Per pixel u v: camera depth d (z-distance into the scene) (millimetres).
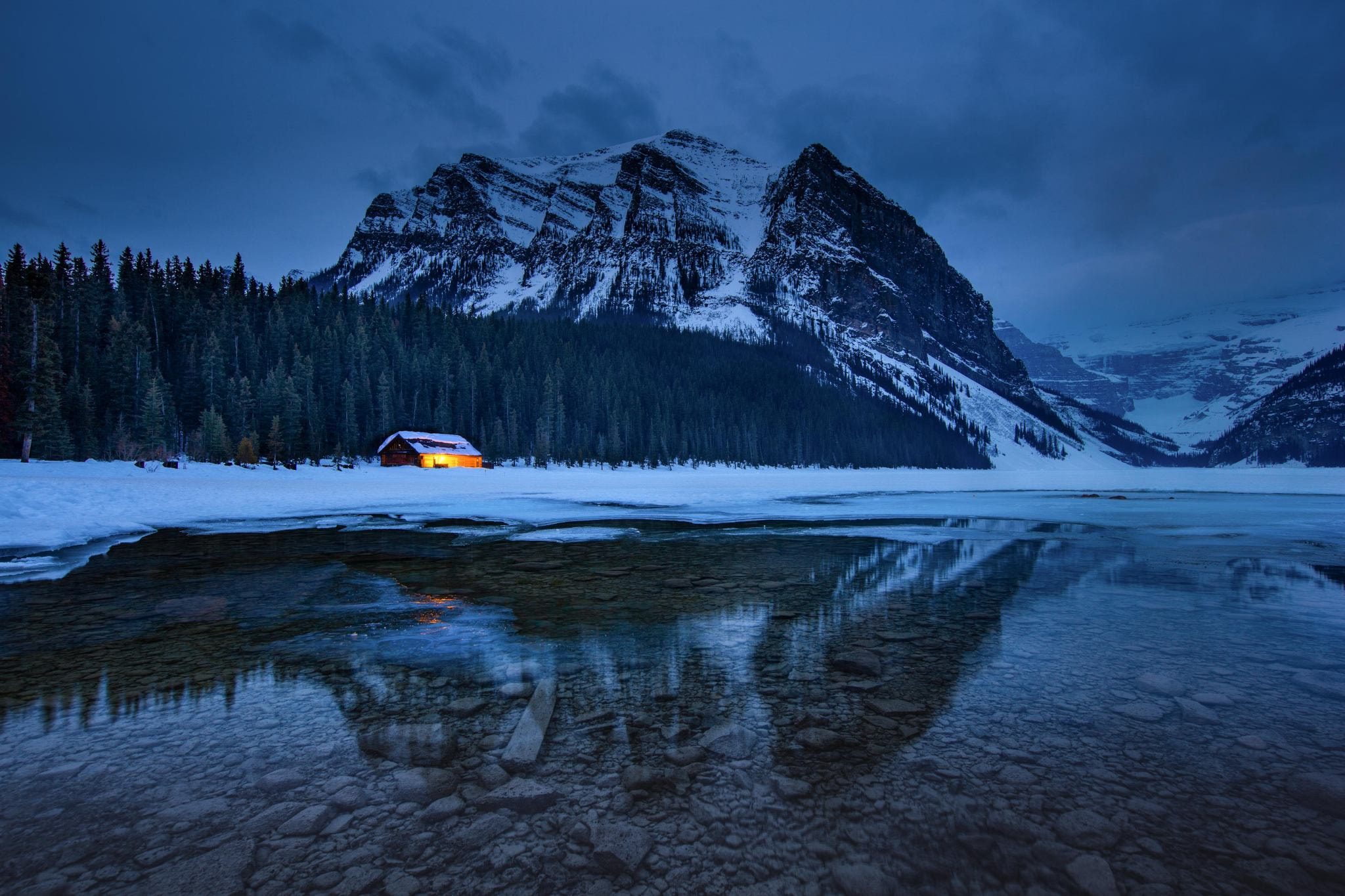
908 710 5543
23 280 54594
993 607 9859
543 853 3436
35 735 5020
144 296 81062
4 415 45906
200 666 6840
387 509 27828
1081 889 3066
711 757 4609
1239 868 3232
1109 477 112500
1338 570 13320
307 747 4816
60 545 16172
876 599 10500
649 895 3064
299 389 71312
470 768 4457
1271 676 6449
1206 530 21547
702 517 25594
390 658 7156
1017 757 4574
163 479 36938
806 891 3074
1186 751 4676
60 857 3385
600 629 8500
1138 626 8648
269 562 14117
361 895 3057
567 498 36469
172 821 3777
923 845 3471
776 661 7035
